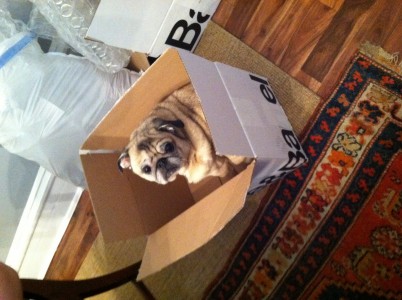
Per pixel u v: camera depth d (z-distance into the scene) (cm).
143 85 102
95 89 134
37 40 148
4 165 164
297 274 125
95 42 131
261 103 114
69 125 131
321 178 121
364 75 115
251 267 134
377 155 112
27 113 127
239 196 87
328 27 122
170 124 107
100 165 113
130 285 167
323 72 123
